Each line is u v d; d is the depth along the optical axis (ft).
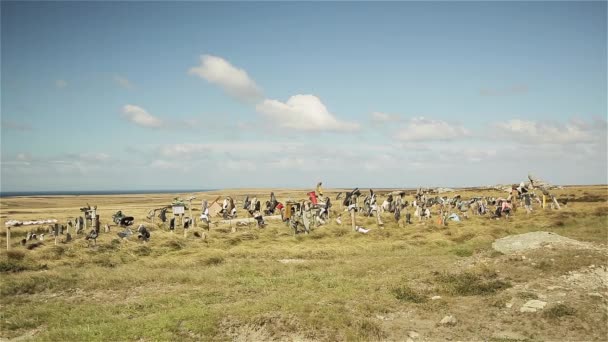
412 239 98.37
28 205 338.54
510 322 39.45
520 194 160.56
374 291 50.78
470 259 64.95
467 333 37.58
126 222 124.67
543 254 58.39
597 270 51.47
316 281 58.54
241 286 58.23
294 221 115.65
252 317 40.09
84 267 76.23
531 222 115.65
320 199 155.94
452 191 268.82
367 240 100.99
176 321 40.86
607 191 248.93
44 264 77.00
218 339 37.11
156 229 120.57
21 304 53.67
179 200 140.77
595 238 75.72
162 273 66.54
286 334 37.29
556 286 46.80
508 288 49.14
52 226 112.68
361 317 40.65
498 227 109.50
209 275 64.90
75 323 43.57
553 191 260.21
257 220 123.75
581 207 148.56
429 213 136.87
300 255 83.46
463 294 48.80
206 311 43.32
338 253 84.69
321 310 41.78
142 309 48.57
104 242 94.79
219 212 153.99
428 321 40.93
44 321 45.65
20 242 98.48
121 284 61.82
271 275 65.36
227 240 101.81
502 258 60.08
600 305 41.29
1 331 42.96
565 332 36.42
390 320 41.27
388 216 140.67
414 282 54.34
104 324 41.60
